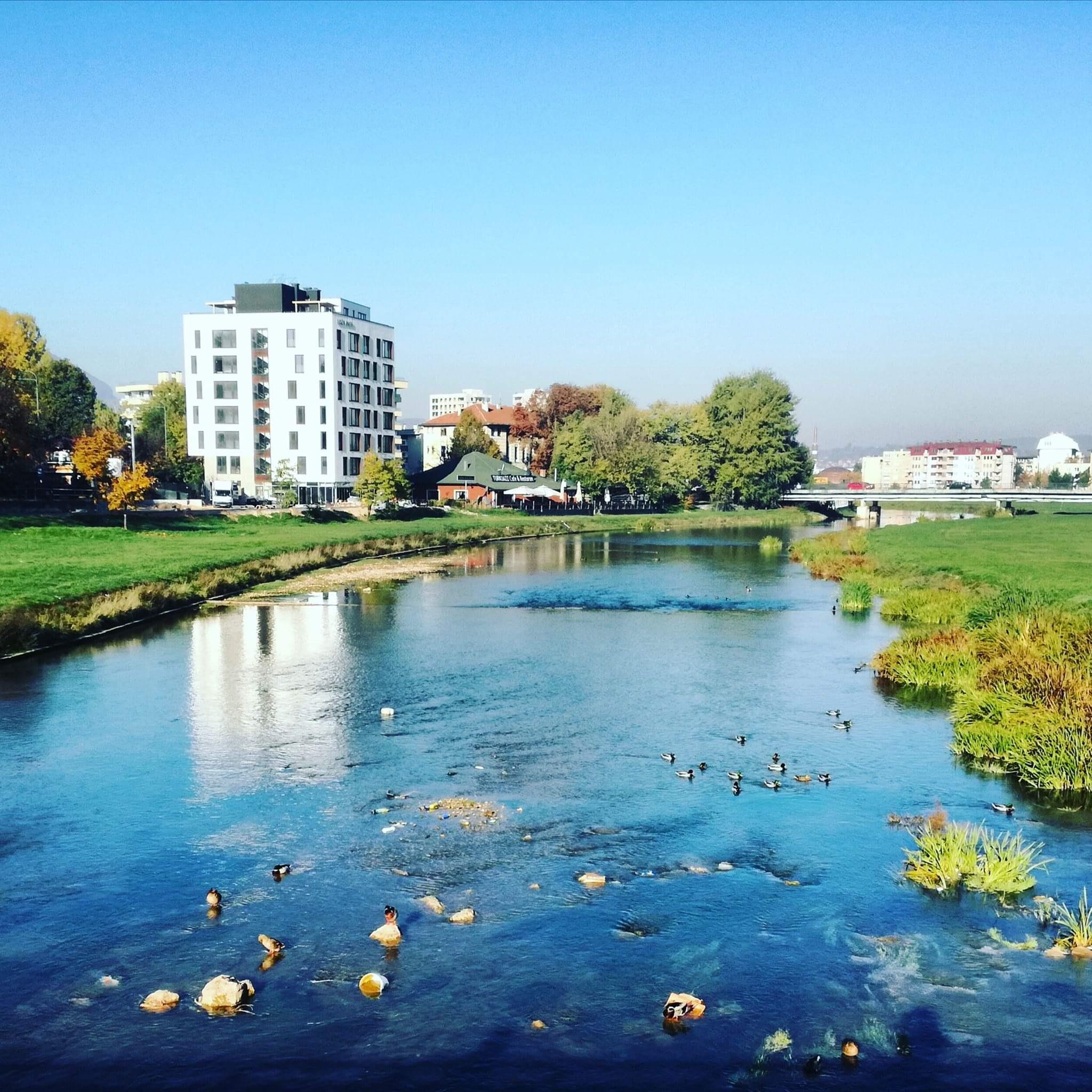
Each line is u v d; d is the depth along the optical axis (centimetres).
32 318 12800
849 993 1265
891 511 18900
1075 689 2400
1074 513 15050
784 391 15550
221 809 1973
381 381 13050
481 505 13262
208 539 7750
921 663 3231
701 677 3350
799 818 1930
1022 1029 1181
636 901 1541
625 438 15025
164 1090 1051
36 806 1986
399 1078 1076
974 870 1616
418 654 3762
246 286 11775
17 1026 1177
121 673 3356
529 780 2181
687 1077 1079
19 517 7581
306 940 1402
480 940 1404
